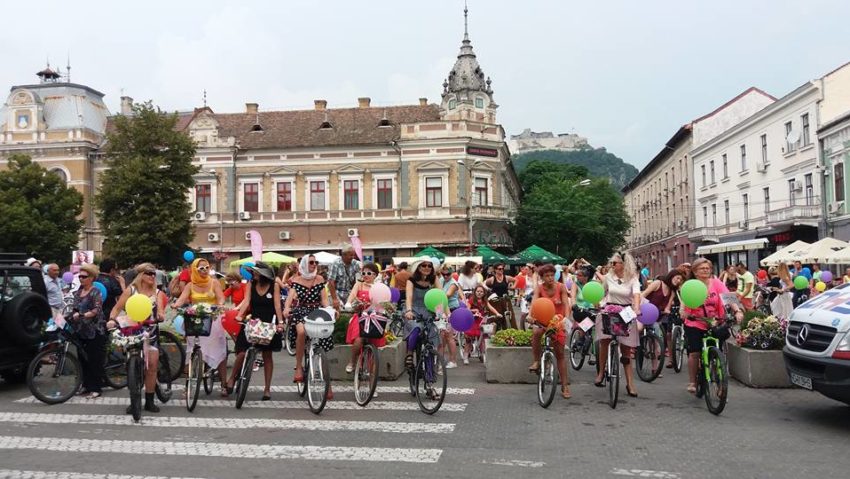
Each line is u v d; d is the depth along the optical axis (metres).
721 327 9.53
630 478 6.04
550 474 6.16
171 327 12.98
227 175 48.44
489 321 14.09
